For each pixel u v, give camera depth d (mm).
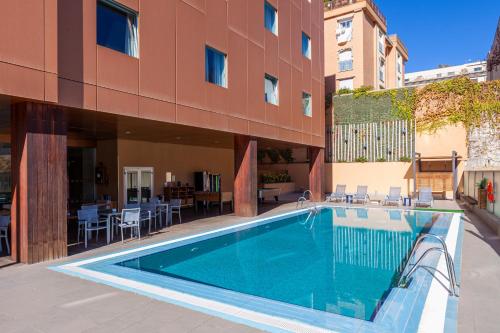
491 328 3949
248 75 13414
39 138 6914
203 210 16266
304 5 18203
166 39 9711
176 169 17484
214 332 3838
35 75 6551
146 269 6898
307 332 3842
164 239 9609
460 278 5859
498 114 20438
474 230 10664
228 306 4633
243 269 7367
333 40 29812
